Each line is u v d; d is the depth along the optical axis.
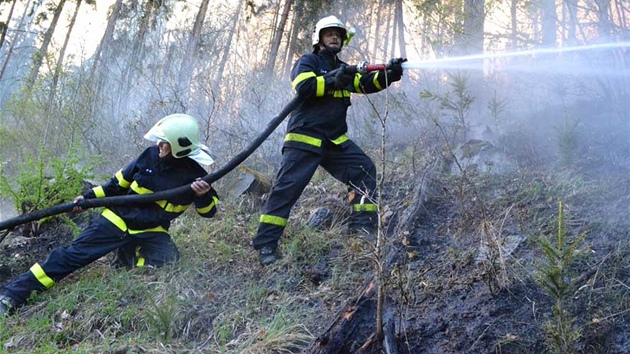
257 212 5.23
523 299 3.22
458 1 6.93
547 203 4.20
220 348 3.28
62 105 8.17
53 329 3.61
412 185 4.97
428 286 3.50
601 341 2.93
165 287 3.86
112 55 11.59
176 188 4.11
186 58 10.52
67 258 4.02
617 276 3.30
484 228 3.71
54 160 4.89
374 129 6.82
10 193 4.95
